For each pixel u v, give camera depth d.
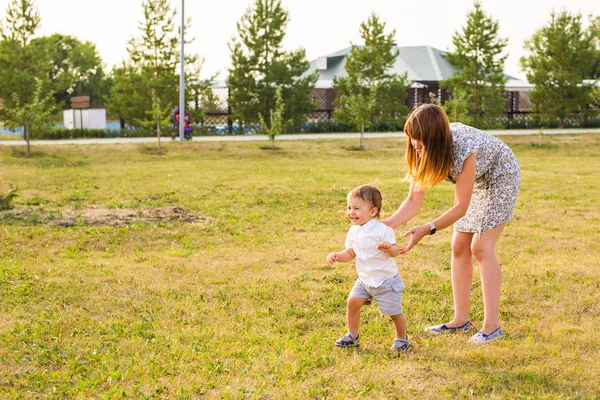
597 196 13.43
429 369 4.57
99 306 6.09
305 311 5.90
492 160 5.07
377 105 35.47
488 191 5.14
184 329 5.41
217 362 4.64
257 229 10.18
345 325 5.56
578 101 36.84
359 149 26.44
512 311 5.88
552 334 5.25
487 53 34.38
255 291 6.54
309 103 36.28
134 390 4.20
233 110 36.59
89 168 19.86
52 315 5.76
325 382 4.33
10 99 32.97
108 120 60.94
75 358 4.79
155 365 4.61
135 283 6.91
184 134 29.09
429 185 5.06
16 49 32.97
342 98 35.59
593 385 4.28
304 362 4.60
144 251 8.74
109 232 9.77
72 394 4.20
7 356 4.83
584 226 10.11
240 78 35.56
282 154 24.83
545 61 37.03
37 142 28.28
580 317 5.74
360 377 4.40
